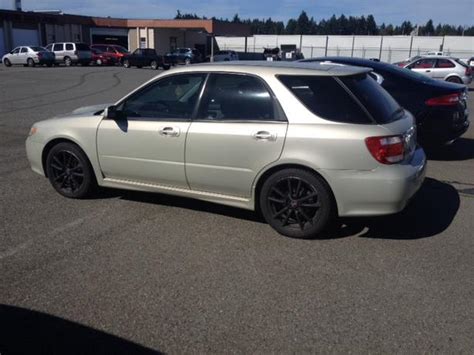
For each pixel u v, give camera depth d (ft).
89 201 18.31
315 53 226.99
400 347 9.76
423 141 25.39
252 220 16.52
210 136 15.24
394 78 25.67
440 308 11.18
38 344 9.74
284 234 15.14
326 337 10.06
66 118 18.26
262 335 10.12
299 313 10.93
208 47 209.36
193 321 10.59
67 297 11.50
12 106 45.34
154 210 17.42
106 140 17.11
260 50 232.94
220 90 15.46
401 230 15.71
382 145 13.70
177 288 11.98
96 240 14.78
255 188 15.19
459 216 17.03
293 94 14.52
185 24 172.96
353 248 14.35
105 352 9.53
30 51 124.06
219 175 15.46
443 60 72.33
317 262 13.43
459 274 12.81
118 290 11.85
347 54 222.89
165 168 16.28
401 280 12.46
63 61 129.70
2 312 10.85
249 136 14.69
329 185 14.15
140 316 10.76
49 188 19.93
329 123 14.07
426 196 19.27
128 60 125.59
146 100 16.66
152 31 180.04
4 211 17.19
